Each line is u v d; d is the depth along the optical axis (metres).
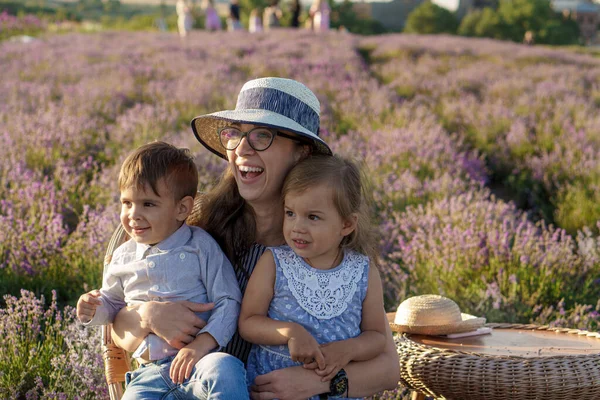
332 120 10.10
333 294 2.64
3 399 3.54
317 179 2.54
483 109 11.16
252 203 2.75
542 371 2.75
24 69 13.26
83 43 19.97
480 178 8.00
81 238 5.34
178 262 2.64
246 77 13.58
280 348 2.58
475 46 23.53
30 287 4.83
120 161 6.67
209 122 2.89
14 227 5.32
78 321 3.88
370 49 22.02
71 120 8.18
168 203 2.60
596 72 17.69
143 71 13.30
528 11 99.44
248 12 81.25
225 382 2.33
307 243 2.58
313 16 31.14
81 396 3.46
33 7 47.09
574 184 7.74
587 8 123.25
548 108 11.32
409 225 6.00
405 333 3.30
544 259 5.32
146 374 2.54
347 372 2.57
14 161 6.39
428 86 13.62
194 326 2.54
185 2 28.06
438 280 5.09
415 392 3.27
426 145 8.06
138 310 2.58
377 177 6.99
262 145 2.63
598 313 5.00
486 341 3.19
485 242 5.58
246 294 2.66
